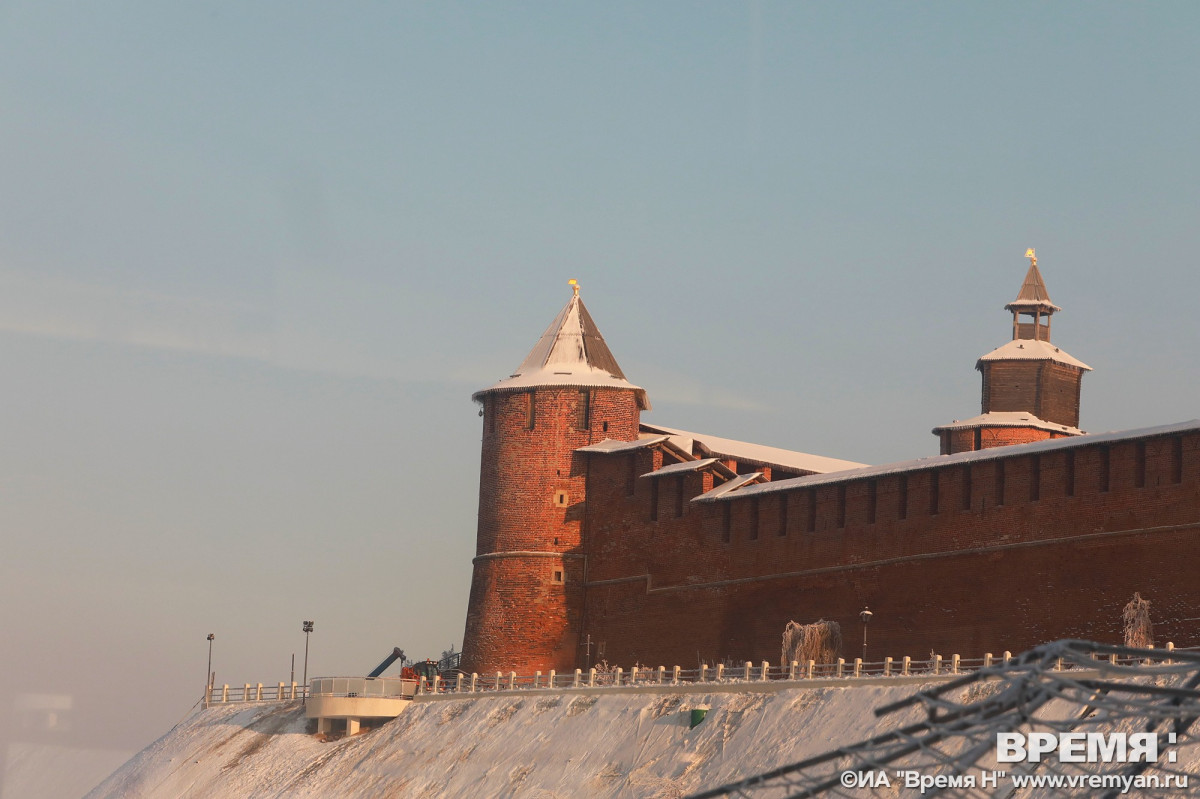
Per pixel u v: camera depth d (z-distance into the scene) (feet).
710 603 365.20
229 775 370.12
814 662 304.91
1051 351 491.31
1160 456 289.33
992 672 136.98
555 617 398.01
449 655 439.63
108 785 377.50
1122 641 287.89
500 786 310.45
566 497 404.16
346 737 372.38
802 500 350.84
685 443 407.85
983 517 316.40
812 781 146.00
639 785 283.79
